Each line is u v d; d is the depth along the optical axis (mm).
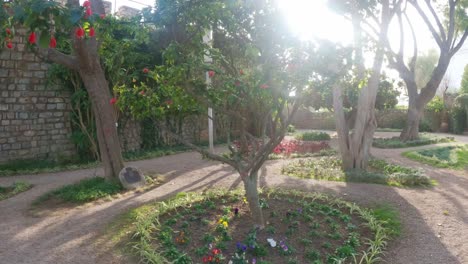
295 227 5000
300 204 6004
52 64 11094
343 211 5836
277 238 4656
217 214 5570
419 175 7965
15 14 2824
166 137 15141
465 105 22594
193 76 4812
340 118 9211
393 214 5707
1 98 10344
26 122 10820
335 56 4227
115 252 4367
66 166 10812
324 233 4805
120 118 12945
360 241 4652
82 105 11531
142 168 10227
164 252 4207
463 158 11773
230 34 4742
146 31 6055
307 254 4211
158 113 5328
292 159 11445
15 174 9789
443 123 23922
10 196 7332
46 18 2830
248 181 5012
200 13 4520
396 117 26391
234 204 6070
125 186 7512
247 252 4250
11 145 10531
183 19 4836
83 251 4402
